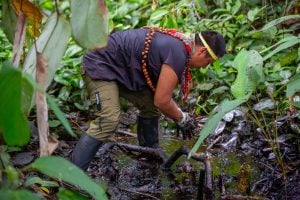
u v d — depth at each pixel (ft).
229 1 16.28
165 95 10.29
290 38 9.36
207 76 14.55
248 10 17.08
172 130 13.78
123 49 10.41
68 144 12.59
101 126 10.43
